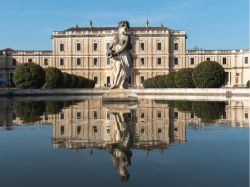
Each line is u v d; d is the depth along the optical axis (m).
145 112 26.02
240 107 31.39
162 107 31.09
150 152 11.73
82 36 120.69
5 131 17.20
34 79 65.69
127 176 8.95
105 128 17.69
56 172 9.39
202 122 20.17
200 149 12.24
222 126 18.47
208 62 65.25
